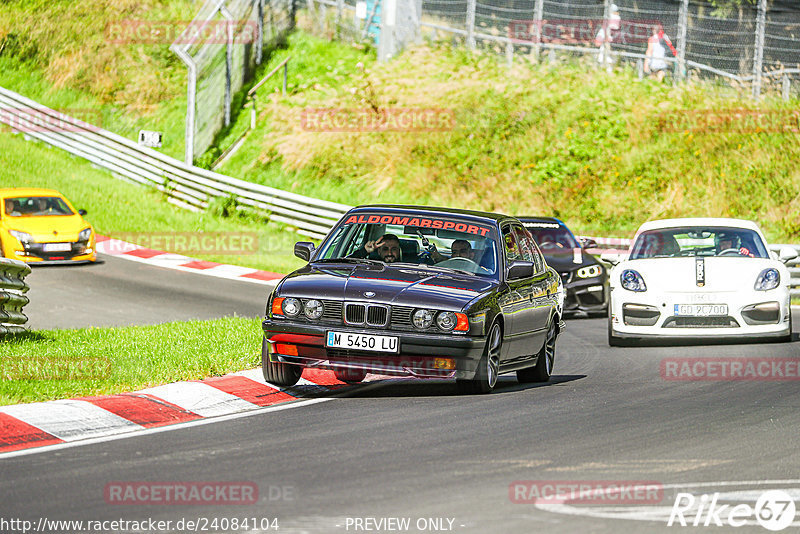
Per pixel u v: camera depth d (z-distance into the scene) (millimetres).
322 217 86875
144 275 69625
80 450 24484
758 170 102438
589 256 61250
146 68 122250
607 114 105812
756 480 21906
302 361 31938
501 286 33625
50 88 122562
